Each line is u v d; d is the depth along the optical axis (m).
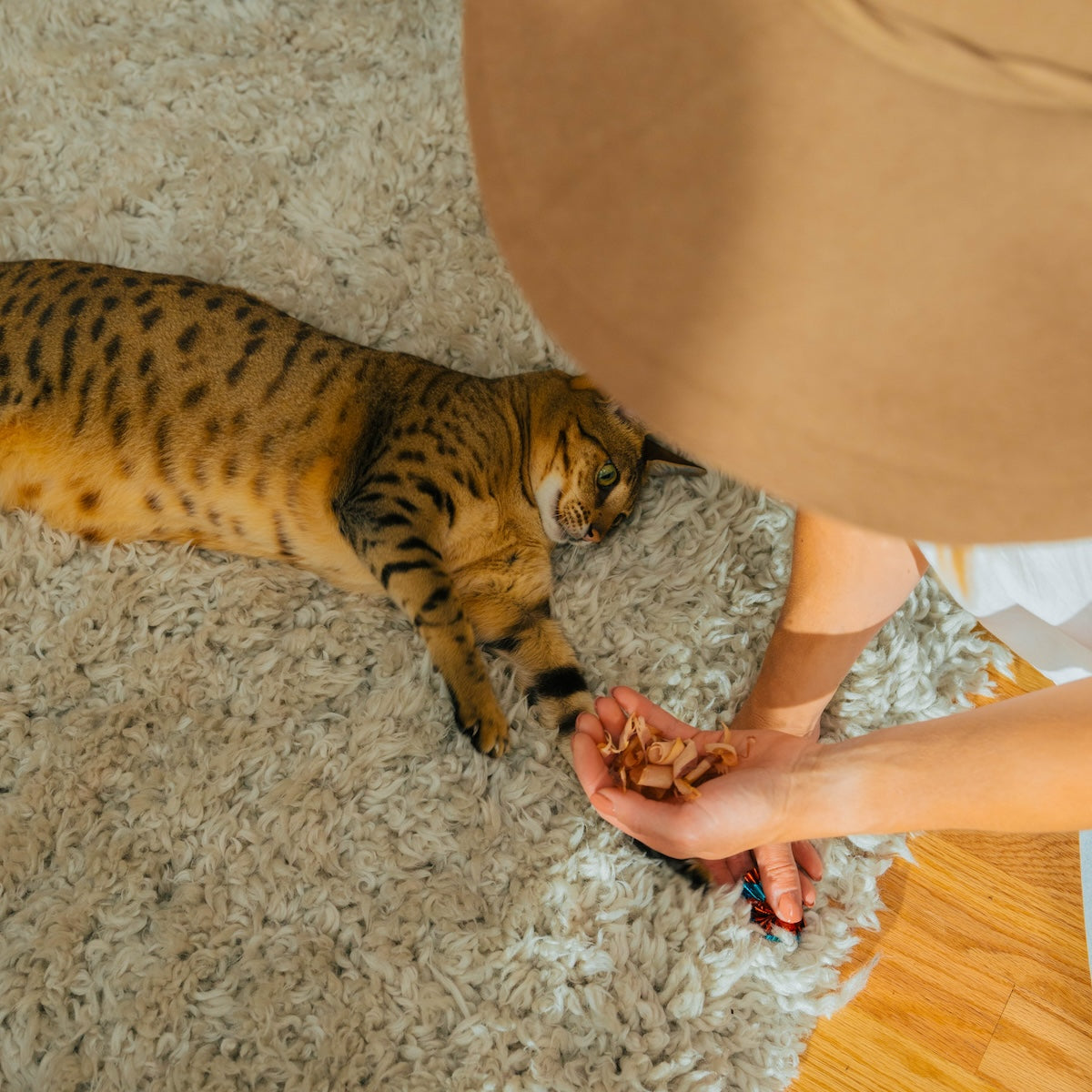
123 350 1.57
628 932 1.37
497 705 1.51
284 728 1.49
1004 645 1.67
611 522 1.75
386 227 1.93
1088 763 0.78
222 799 1.42
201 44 2.08
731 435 0.35
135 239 1.87
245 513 1.62
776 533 1.72
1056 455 0.33
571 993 1.33
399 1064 1.27
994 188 0.31
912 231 0.32
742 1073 1.31
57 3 2.08
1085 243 0.31
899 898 1.48
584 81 0.37
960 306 0.32
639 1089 1.27
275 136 1.98
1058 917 1.48
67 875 1.36
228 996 1.29
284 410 1.59
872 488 0.34
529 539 1.72
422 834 1.42
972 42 0.31
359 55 2.10
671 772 1.16
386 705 1.50
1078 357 0.32
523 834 1.44
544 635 1.61
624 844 1.44
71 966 1.28
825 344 0.33
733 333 0.34
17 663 1.49
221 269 1.86
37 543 1.57
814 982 1.38
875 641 1.62
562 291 0.37
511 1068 1.28
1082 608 1.06
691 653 1.61
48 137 1.94
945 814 0.87
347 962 1.33
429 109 2.03
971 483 0.33
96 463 1.58
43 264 1.64
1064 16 0.30
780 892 1.37
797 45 0.33
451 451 1.60
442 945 1.35
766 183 0.33
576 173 0.37
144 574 1.58
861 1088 1.34
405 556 1.51
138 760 1.44
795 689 1.31
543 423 1.73
